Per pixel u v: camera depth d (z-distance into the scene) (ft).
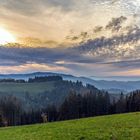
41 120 536.01
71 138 112.06
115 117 171.32
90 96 554.05
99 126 136.05
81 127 138.21
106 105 544.21
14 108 570.05
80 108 524.93
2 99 609.01
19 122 558.15
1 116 433.89
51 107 563.48
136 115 175.73
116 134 111.75
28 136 127.95
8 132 151.64
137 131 115.75
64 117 514.27
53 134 125.39
